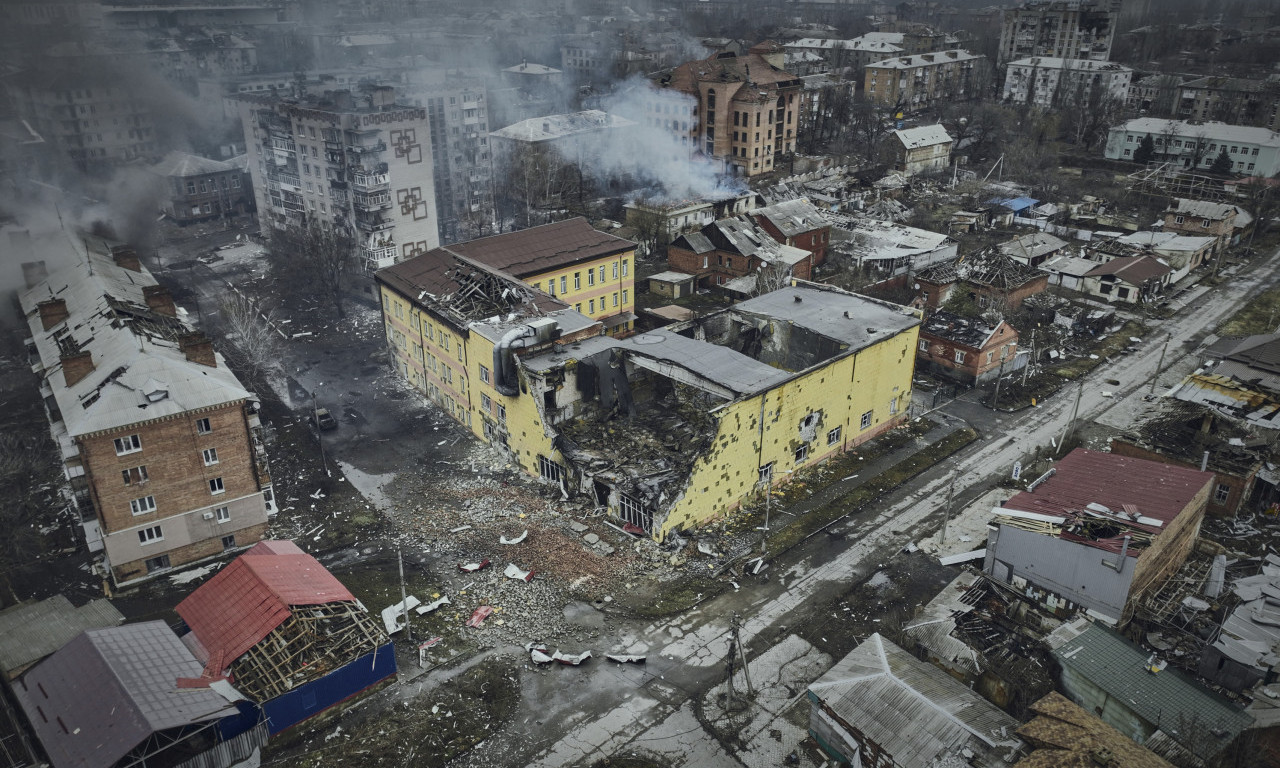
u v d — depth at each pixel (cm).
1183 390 5528
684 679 3684
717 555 4494
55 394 4384
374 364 6969
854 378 5312
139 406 4141
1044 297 8212
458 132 11650
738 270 8394
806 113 14975
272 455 5531
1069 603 3831
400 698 3562
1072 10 18000
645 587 4256
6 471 5162
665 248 9719
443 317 5662
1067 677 3403
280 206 10019
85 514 4191
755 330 5869
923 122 15575
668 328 5703
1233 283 8769
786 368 5766
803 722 3456
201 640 3494
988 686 3475
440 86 11525
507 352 5025
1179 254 8656
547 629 3969
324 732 3391
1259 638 3444
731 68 12325
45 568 4459
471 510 4912
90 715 3023
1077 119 14838
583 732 3406
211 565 4488
